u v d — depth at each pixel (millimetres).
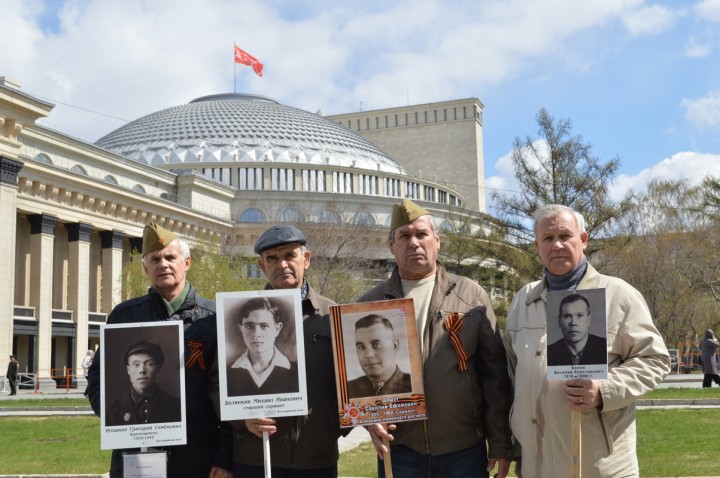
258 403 6082
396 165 110938
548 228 6047
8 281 44438
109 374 6191
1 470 12289
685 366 48875
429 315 6594
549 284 6152
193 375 6711
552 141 47125
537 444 5883
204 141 95812
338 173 90688
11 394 39594
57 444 15930
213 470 6602
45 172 51594
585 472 5648
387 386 6148
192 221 68500
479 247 50344
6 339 43750
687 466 11039
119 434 6113
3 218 44469
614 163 46344
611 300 5930
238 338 6172
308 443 6527
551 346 5625
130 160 66562
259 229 75312
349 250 52719
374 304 6262
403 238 6691
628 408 5859
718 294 51375
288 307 6270
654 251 51000
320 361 6688
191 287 7176
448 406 6398
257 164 88000
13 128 45250
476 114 134250
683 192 66375
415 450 6449
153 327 6301
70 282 55094
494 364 6586
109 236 59469
